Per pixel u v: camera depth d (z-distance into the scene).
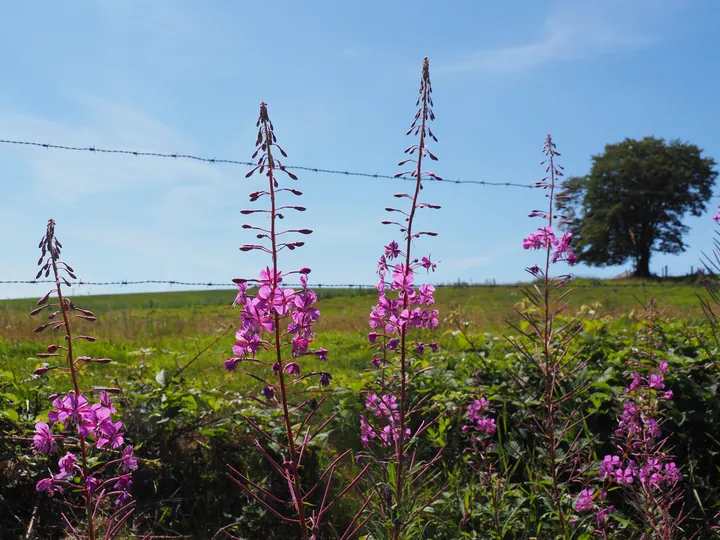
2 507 4.15
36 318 11.30
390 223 3.41
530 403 5.45
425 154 3.42
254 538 4.43
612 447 5.24
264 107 2.51
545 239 3.77
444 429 5.31
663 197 67.69
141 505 4.42
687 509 4.67
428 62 3.42
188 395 5.16
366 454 4.01
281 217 2.51
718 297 4.30
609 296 19.00
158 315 16.56
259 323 2.51
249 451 5.14
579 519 3.88
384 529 3.31
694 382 5.62
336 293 30.59
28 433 4.45
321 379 2.63
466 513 4.14
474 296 24.22
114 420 4.80
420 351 3.64
